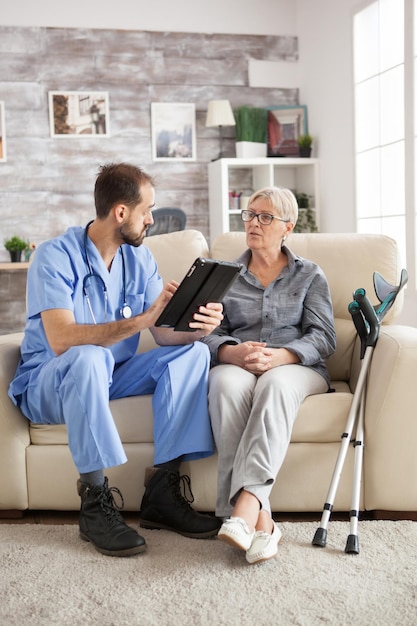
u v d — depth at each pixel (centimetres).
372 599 178
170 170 605
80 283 237
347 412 233
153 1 591
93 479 216
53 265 230
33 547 215
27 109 575
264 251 264
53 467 238
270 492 233
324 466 233
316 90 594
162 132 598
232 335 265
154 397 232
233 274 223
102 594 183
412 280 466
